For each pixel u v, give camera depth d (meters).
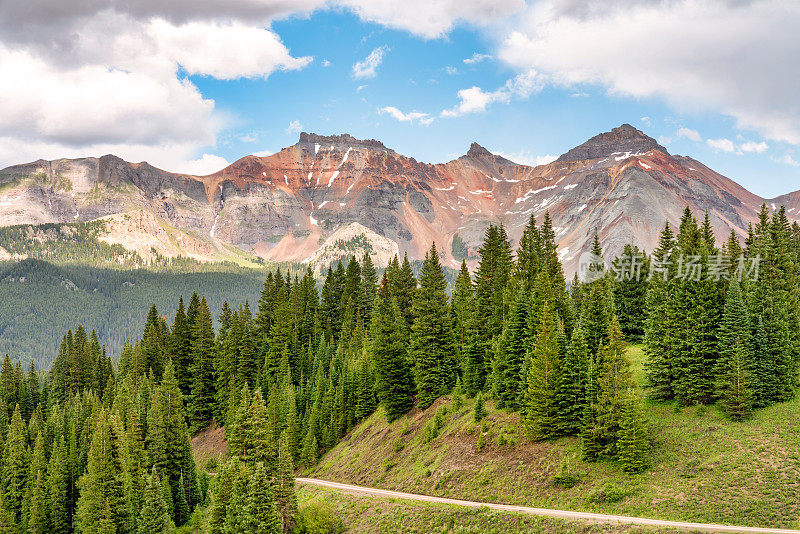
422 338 95.38
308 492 81.44
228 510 66.25
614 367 65.06
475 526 59.16
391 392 97.31
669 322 72.38
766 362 68.00
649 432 66.25
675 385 70.88
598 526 52.72
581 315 81.25
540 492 63.28
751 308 71.94
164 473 93.69
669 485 57.62
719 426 64.38
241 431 70.62
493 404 82.56
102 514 79.75
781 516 50.66
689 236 82.19
